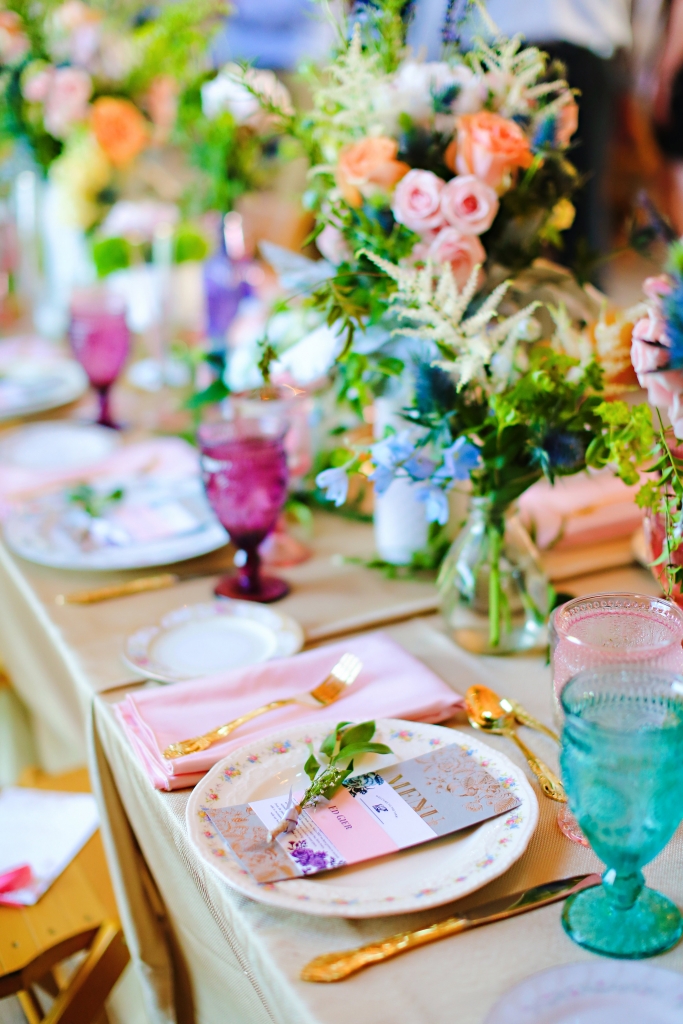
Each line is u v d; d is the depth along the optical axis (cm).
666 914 64
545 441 87
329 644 105
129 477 155
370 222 103
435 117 99
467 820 72
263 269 192
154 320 200
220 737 84
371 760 80
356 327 105
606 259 108
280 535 129
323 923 66
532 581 100
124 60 193
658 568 87
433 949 63
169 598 118
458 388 86
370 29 105
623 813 59
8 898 103
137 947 96
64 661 108
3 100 198
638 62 247
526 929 64
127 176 200
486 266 104
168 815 79
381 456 92
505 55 99
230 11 200
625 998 56
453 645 104
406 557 123
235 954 72
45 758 155
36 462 164
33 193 247
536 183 101
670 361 74
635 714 64
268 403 116
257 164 177
